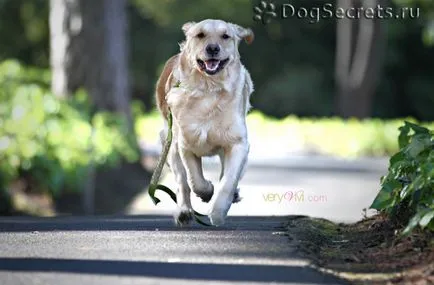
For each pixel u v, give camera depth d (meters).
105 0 20.53
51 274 6.87
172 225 9.39
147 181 20.45
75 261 7.29
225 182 8.88
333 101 48.88
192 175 9.15
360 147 30.33
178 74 9.00
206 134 8.91
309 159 27.61
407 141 9.58
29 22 45.00
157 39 50.03
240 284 6.69
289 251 7.75
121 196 18.92
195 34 8.84
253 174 22.70
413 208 8.32
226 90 8.84
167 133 9.97
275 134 31.53
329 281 6.88
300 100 48.44
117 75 20.83
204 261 7.33
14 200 15.13
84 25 20.38
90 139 17.31
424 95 50.34
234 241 8.20
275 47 49.56
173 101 8.94
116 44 20.83
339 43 44.53
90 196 17.25
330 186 19.81
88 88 20.42
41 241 8.26
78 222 9.88
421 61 50.12
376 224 9.05
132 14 49.94
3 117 15.40
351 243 8.52
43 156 15.41
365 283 6.99
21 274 6.87
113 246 7.95
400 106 50.69
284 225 9.22
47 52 45.94
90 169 17.22
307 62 49.78
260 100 48.94
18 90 16.44
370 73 36.97
